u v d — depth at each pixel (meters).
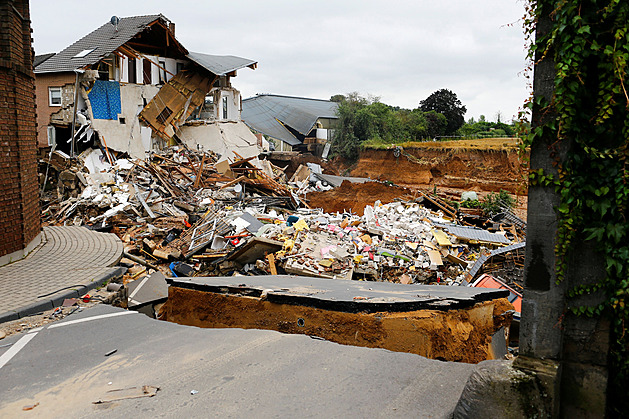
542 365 3.38
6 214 10.44
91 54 32.69
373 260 18.33
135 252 20.98
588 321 3.34
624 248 3.18
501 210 30.52
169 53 40.28
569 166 3.28
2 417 3.76
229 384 4.13
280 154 53.03
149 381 4.32
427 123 68.75
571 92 3.21
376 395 3.81
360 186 37.78
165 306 7.86
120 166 30.38
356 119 63.06
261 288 7.06
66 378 4.50
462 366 4.39
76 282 8.91
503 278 14.18
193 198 28.69
